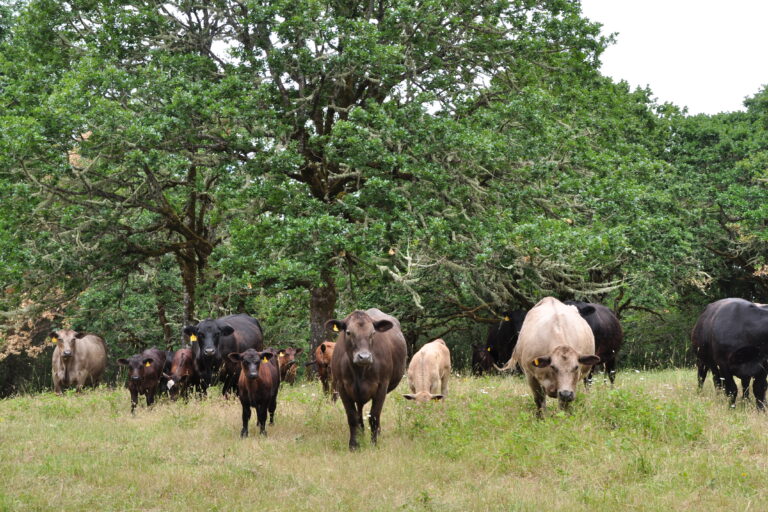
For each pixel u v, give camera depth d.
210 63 18.55
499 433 9.22
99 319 25.75
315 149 18.45
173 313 27.52
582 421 9.39
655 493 6.89
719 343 11.41
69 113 15.39
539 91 18.41
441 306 24.72
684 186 24.06
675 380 14.80
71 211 17.50
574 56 20.39
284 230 16.22
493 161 17.66
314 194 19.38
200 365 13.49
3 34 22.08
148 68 16.98
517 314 23.12
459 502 6.86
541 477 7.65
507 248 17.48
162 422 11.05
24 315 20.25
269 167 16.83
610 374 14.74
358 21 17.28
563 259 17.84
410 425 9.87
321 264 16.36
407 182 18.11
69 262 18.80
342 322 9.19
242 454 8.85
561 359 9.34
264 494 7.18
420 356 11.20
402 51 18.38
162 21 18.20
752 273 28.20
